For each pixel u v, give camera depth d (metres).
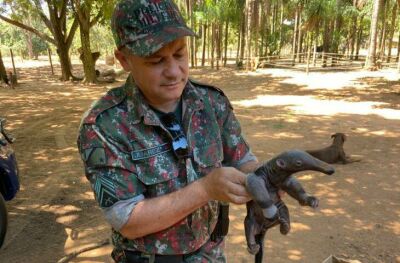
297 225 4.20
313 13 25.53
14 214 4.41
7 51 48.16
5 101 13.74
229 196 1.24
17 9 21.12
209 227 1.55
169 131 1.43
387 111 11.20
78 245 3.78
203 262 1.55
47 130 8.74
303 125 9.19
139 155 1.38
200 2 29.28
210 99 1.57
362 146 7.35
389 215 4.46
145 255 1.49
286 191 1.33
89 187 5.20
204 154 1.47
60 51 21.33
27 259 3.54
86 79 20.36
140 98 1.40
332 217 4.39
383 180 5.54
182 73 1.36
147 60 1.30
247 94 15.22
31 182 5.39
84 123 1.38
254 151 7.04
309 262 3.52
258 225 1.43
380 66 23.81
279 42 29.20
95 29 41.59
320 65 26.81
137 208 1.32
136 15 1.30
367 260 3.55
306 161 1.26
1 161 3.61
